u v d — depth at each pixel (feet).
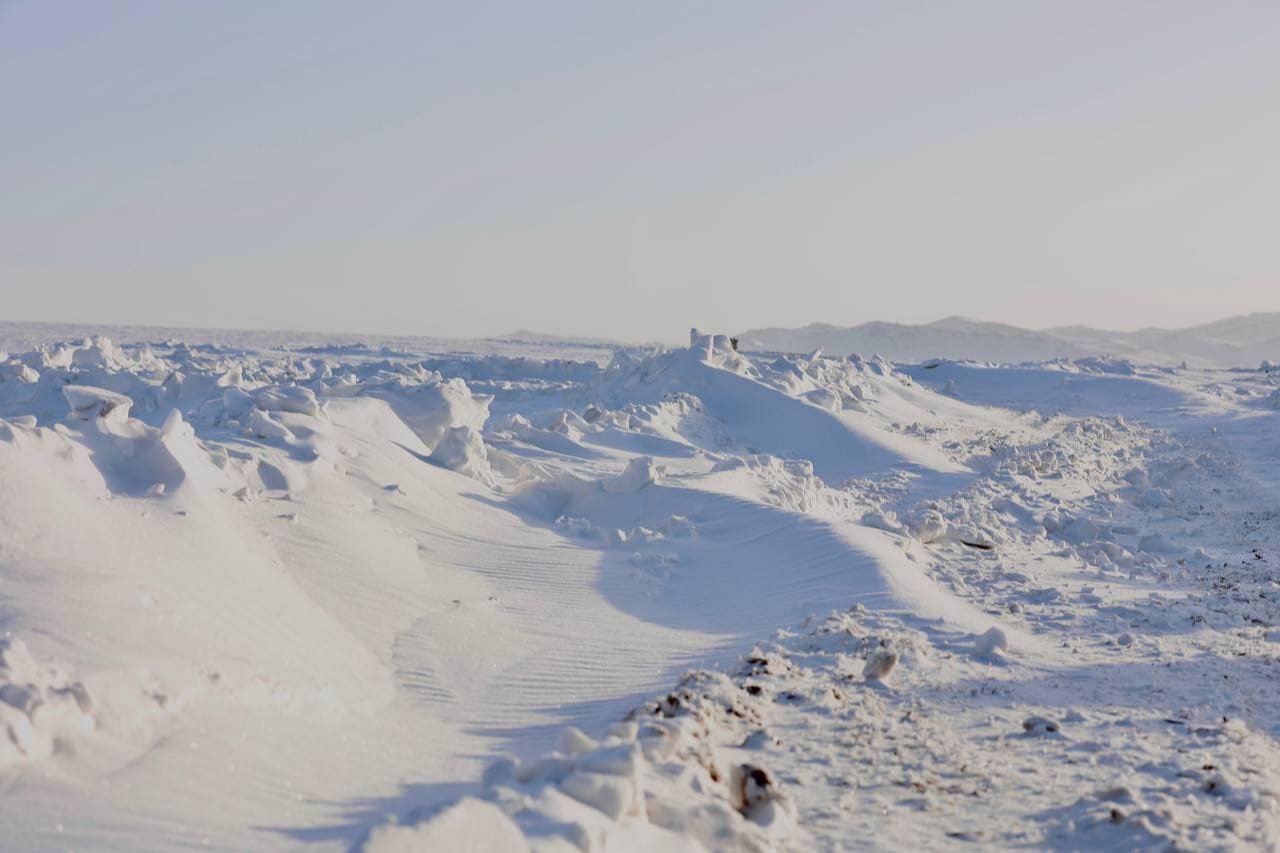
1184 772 24.50
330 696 26.68
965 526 65.77
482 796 17.51
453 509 55.77
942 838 20.53
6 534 26.91
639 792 18.33
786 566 50.57
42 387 92.32
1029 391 187.42
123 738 19.19
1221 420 147.02
